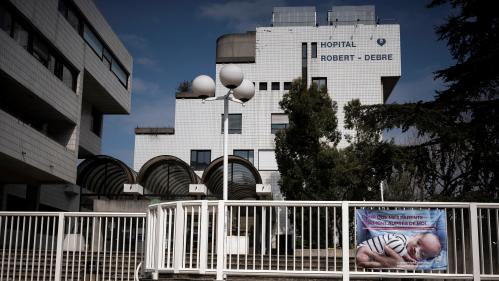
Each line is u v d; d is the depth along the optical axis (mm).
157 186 29375
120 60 35531
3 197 26469
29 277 12609
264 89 40375
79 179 27328
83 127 32906
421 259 9023
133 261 12672
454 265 9203
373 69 39875
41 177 25156
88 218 12141
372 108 17203
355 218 9125
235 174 29453
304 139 25484
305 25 41750
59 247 12156
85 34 29938
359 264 9023
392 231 9094
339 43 40312
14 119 20906
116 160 26547
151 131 40156
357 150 24844
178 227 9492
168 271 9508
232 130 39969
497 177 15945
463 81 16969
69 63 27203
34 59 22891
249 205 9273
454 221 9188
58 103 25453
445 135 15875
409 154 16719
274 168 39125
